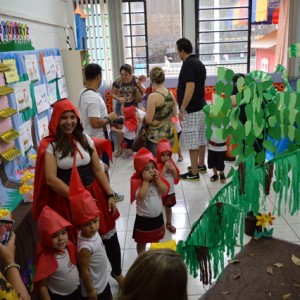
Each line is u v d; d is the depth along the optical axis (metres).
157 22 6.20
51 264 1.67
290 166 1.92
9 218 1.86
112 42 6.00
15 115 2.67
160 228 2.34
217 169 3.91
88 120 2.74
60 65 4.11
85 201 1.74
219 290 2.11
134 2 6.07
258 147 2.04
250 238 2.68
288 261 2.33
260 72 2.19
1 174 2.36
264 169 1.97
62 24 4.70
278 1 6.03
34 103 3.12
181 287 0.82
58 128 1.85
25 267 1.94
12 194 2.30
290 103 1.93
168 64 6.41
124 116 4.68
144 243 2.33
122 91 4.80
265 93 1.97
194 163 4.00
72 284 1.76
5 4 2.82
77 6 5.44
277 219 3.01
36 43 3.62
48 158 1.81
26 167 2.79
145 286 0.81
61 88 4.07
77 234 1.91
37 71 3.23
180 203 3.49
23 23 3.24
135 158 2.23
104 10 5.82
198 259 1.85
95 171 2.00
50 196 1.90
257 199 1.97
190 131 3.87
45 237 1.65
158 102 3.01
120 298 0.85
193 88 3.65
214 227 1.84
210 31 6.23
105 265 1.91
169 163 2.67
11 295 1.06
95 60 6.04
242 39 6.28
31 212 2.11
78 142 1.91
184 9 6.06
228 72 1.74
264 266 2.29
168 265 0.83
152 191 2.27
